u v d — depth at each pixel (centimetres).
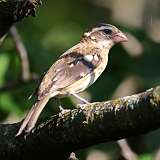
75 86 1059
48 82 1005
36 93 996
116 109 777
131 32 1491
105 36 1231
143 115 758
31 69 1364
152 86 1365
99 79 1369
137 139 1327
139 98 762
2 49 1338
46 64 1378
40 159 872
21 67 1294
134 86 1380
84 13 1959
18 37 1292
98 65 1140
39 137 847
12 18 959
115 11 1912
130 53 1415
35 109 948
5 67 1320
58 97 1061
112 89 1362
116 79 1378
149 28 1617
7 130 886
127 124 771
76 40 1642
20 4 946
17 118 1309
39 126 851
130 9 1897
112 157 1353
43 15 1931
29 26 1672
